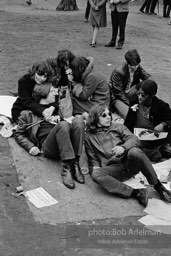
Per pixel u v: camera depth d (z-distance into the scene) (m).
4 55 9.06
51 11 16.03
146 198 4.18
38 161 4.86
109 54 9.86
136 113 5.25
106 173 4.36
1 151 5.03
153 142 5.00
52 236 3.64
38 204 4.06
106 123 4.71
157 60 9.86
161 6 20.72
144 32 13.20
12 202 4.08
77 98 5.50
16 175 4.55
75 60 5.33
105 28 13.12
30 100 5.18
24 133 5.15
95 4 10.10
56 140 4.64
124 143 4.52
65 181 4.43
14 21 13.21
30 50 9.66
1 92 6.77
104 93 5.55
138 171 4.50
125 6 10.04
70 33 11.95
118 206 4.16
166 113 5.07
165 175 4.72
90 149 4.73
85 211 4.02
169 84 8.07
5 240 3.54
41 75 5.12
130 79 5.80
